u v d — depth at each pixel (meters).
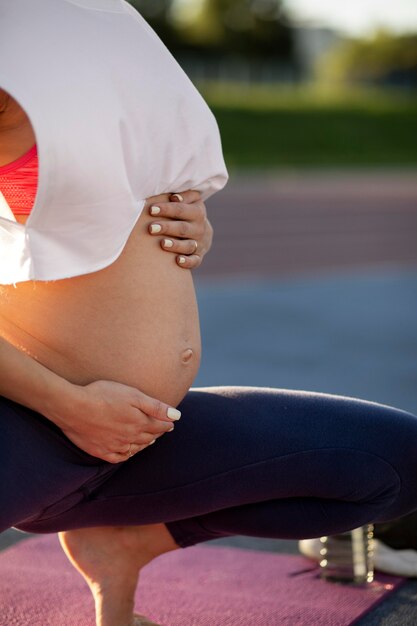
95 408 2.40
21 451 2.38
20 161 2.38
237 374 7.14
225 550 3.83
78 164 2.27
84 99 2.31
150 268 2.53
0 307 2.50
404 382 6.96
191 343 2.62
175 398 2.61
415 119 46.84
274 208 23.44
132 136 2.39
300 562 3.69
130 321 2.50
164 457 2.63
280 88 67.81
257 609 3.23
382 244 16.94
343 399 2.78
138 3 69.38
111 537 2.88
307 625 3.09
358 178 33.97
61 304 2.46
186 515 2.69
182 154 2.52
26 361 2.36
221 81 72.56
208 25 72.44
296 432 2.64
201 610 3.23
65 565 3.64
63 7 2.45
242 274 12.89
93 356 2.49
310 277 12.76
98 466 2.52
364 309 10.34
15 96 2.24
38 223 2.30
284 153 39.41
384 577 3.53
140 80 2.44
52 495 2.42
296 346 8.28
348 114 45.75
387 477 2.67
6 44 2.34
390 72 88.00
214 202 24.61
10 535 4.00
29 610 3.22
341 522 2.69
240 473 2.62
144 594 3.38
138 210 2.42
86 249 2.35
